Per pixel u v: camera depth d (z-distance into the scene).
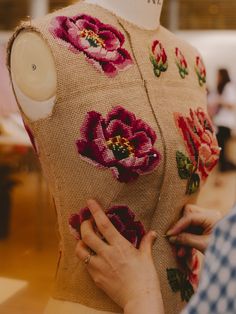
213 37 7.13
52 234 3.92
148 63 1.04
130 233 1.00
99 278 0.98
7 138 3.77
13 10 6.44
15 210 4.47
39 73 0.97
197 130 1.09
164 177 0.99
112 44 1.01
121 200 0.99
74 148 0.97
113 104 0.97
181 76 1.13
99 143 0.96
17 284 2.08
